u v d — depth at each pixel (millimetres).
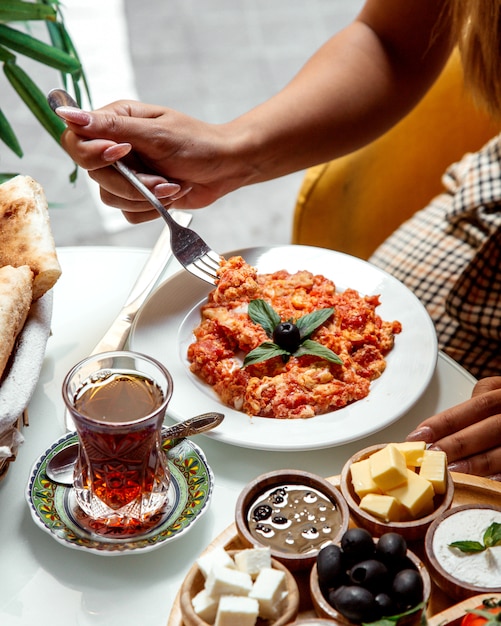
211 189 1349
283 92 1454
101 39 3586
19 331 948
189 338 1185
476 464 988
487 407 1042
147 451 871
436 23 1491
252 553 789
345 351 1137
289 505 875
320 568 772
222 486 983
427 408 1116
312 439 998
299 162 1449
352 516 885
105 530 875
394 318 1223
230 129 1334
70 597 846
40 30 3285
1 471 928
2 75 3326
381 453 892
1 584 854
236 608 728
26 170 3025
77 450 952
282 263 1318
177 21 3754
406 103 1584
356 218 1835
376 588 758
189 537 916
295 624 737
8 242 1019
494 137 1894
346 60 1516
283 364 1124
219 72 3496
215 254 1219
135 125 1171
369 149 1781
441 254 1725
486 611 723
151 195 1160
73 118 1112
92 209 2928
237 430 1016
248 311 1146
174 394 1070
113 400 886
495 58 1391
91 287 1297
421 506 866
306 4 3953
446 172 1854
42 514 882
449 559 818
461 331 1604
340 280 1293
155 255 1318
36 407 1077
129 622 826
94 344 1183
